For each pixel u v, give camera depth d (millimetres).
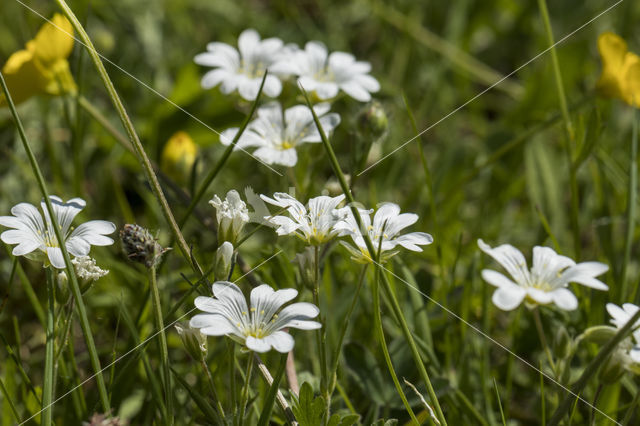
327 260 315
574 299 261
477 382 314
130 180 383
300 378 297
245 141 306
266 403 268
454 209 363
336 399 298
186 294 277
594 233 342
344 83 321
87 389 316
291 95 328
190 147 337
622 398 310
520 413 317
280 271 309
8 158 380
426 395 298
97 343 331
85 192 374
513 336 319
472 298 332
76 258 275
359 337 322
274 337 260
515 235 371
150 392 300
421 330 309
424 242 274
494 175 382
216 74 321
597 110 319
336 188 300
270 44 328
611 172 357
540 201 372
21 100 334
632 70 332
